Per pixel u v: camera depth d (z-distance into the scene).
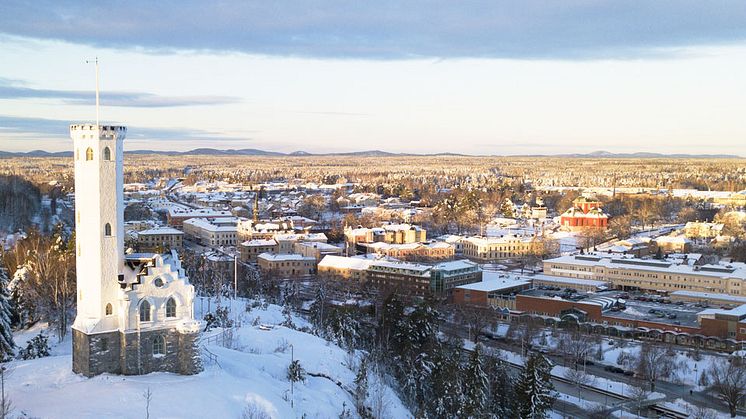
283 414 107.38
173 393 103.75
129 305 110.12
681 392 172.88
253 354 137.00
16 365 117.62
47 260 170.75
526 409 136.88
